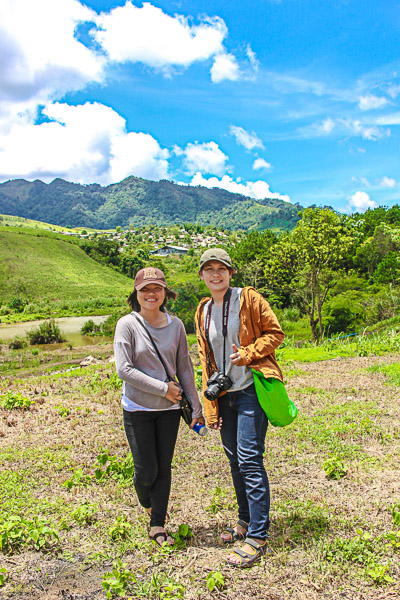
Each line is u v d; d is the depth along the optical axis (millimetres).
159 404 2955
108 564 2826
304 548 2850
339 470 4051
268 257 40812
